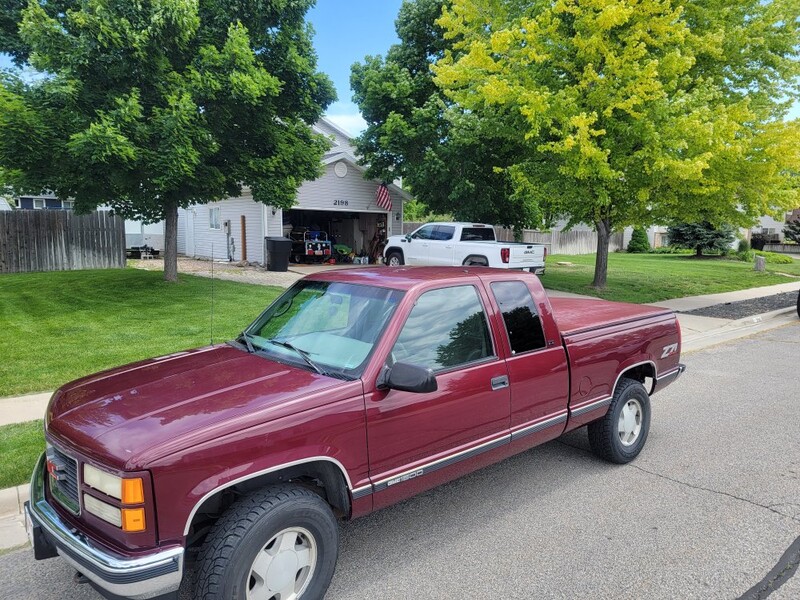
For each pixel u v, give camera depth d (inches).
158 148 415.2
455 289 146.9
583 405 176.4
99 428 104.5
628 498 171.5
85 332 348.5
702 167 474.6
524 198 724.7
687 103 503.5
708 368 347.3
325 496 126.0
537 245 625.3
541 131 563.5
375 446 122.1
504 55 561.0
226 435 101.8
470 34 611.8
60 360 287.0
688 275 834.2
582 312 210.5
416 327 135.0
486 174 758.5
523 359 155.7
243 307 438.6
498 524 155.2
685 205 583.2
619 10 475.2
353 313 139.3
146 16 417.7
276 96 493.0
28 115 392.8
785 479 186.2
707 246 1246.9
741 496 173.3
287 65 497.4
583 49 512.1
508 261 597.3
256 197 521.7
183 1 417.4
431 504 167.6
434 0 745.6
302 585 112.9
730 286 740.0
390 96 761.6
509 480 184.5
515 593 124.0
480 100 576.1
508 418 152.2
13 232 665.6
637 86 487.5
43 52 414.0
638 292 649.6
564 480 184.5
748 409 263.7
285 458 107.7
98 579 93.7
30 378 260.5
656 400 278.7
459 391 138.2
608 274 826.2
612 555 139.6
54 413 117.9
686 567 134.6
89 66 412.2
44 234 686.5
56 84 401.4
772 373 334.3
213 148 439.2
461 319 145.3
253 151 522.0
